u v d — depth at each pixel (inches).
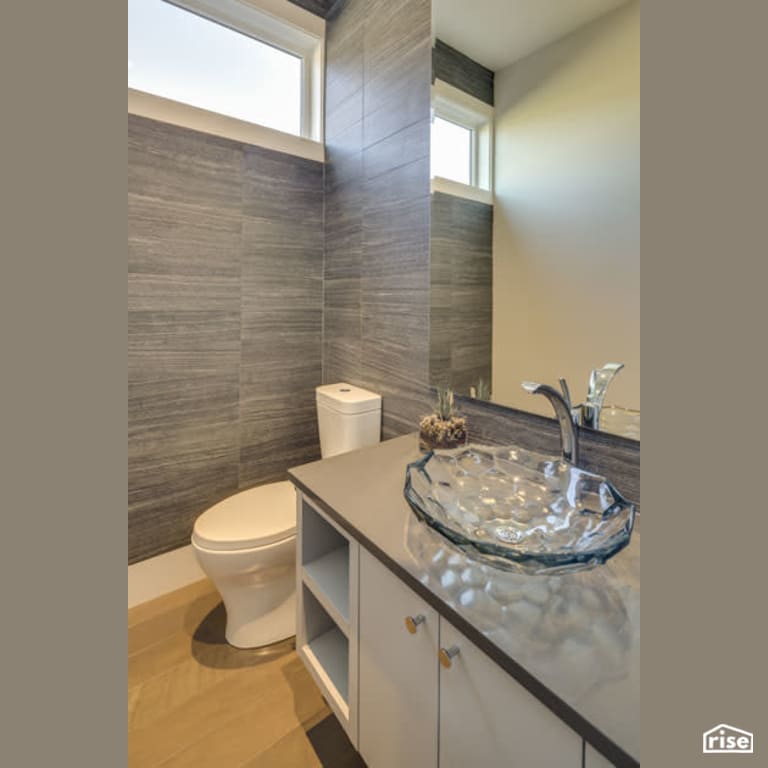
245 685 56.6
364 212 74.7
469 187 54.1
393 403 70.5
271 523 60.8
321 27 84.0
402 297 67.2
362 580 37.7
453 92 55.9
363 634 38.1
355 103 76.0
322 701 54.4
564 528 36.6
